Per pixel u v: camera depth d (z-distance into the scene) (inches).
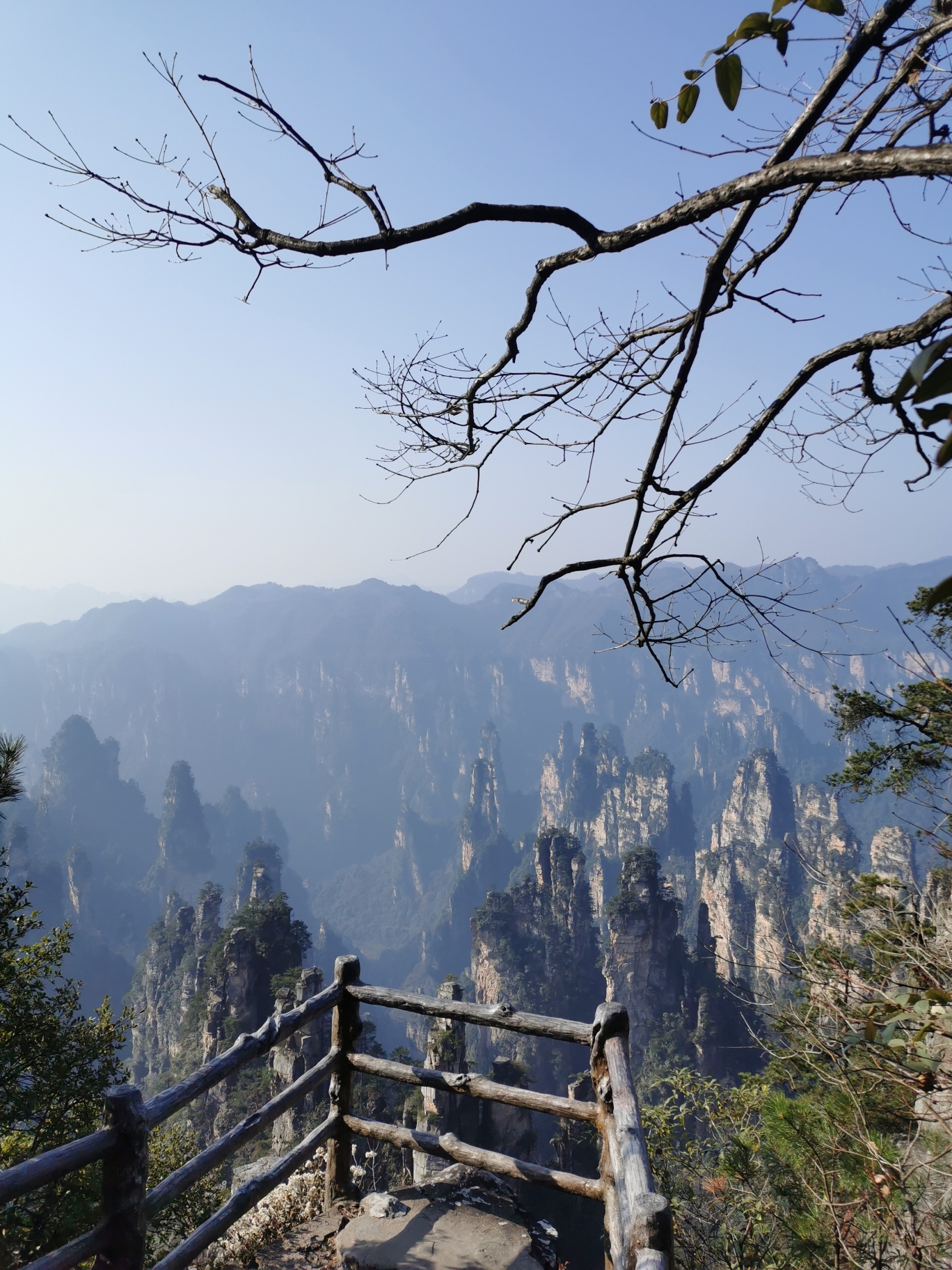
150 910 7795.3
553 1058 4274.1
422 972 7810.0
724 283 117.9
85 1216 459.8
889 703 488.7
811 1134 239.3
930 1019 159.5
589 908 4621.1
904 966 219.8
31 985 620.1
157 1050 4276.6
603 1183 152.3
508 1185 214.1
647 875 3651.6
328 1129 200.4
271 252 111.7
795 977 231.0
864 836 7263.8
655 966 3609.7
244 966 2842.0
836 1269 202.1
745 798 6688.0
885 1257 205.5
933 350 55.6
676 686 149.0
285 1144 1952.5
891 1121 243.0
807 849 4923.7
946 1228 197.5
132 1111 136.6
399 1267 177.2
